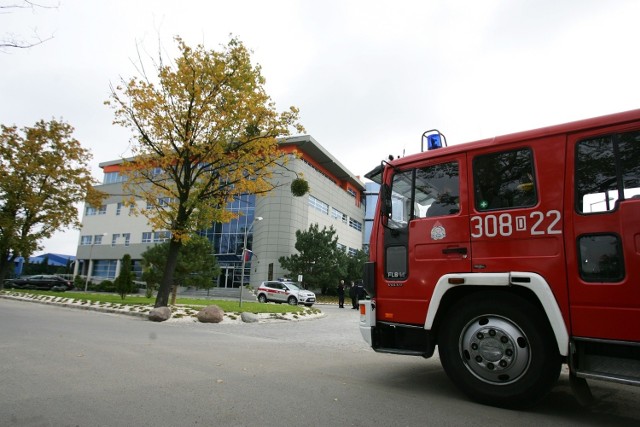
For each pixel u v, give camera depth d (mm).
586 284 3750
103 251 58094
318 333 11633
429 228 4781
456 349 4445
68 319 11984
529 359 4020
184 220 16438
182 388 4543
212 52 15984
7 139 27609
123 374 5145
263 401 4121
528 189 4242
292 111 16797
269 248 42969
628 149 3783
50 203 28469
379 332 5059
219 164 16703
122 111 15586
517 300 4145
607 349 3686
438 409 4020
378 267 5121
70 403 3896
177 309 16578
